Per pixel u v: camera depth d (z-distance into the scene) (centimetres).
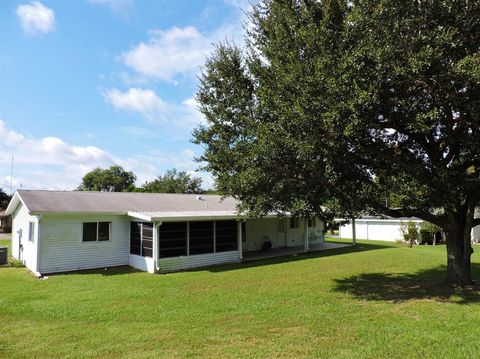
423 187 929
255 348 639
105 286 1235
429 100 880
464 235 1126
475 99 800
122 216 1747
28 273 1540
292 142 852
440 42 751
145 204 1917
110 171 7444
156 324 789
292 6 931
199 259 1716
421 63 729
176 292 1126
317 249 2327
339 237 3528
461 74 743
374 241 3075
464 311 850
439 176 892
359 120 784
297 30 891
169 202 2075
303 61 858
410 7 753
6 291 1162
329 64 789
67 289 1187
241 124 1066
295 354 608
